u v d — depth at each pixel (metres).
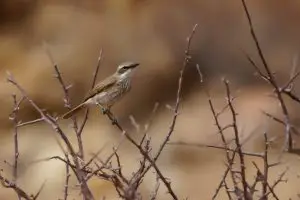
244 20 22.83
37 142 17.73
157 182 5.24
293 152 4.74
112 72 21.55
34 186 14.86
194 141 17.06
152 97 20.45
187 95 20.89
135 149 15.57
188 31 22.95
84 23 23.75
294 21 22.39
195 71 21.59
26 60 21.91
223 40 22.30
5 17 24.88
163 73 21.08
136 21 23.56
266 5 22.92
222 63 21.72
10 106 19.11
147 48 22.44
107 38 22.97
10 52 22.62
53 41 23.28
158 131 18.33
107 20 23.80
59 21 24.09
